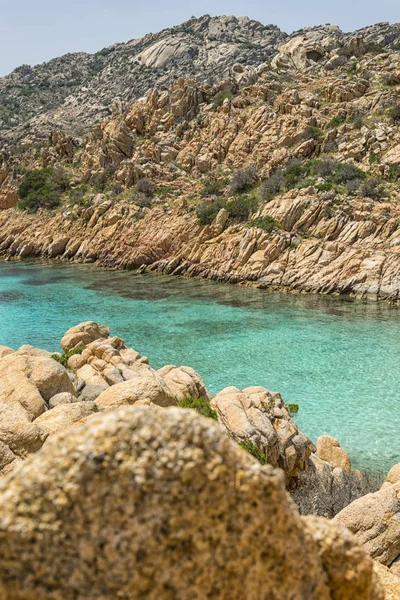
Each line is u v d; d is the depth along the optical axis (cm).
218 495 281
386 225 5081
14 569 246
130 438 284
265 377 2686
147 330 3653
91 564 257
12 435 1179
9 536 251
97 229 7050
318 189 5741
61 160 8931
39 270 6488
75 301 4678
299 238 5359
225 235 5919
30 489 266
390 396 2386
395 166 5888
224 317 4000
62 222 7500
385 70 7675
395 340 3294
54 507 262
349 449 1908
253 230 5541
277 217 5628
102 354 2212
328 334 3469
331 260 5041
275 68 8812
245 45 19438
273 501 298
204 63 18838
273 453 1641
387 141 6262
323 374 2706
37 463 279
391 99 6894
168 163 7550
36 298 4831
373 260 4791
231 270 5494
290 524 303
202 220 6134
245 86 8325
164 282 5575
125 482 272
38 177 8444
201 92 8381
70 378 1839
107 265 6619
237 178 6600
